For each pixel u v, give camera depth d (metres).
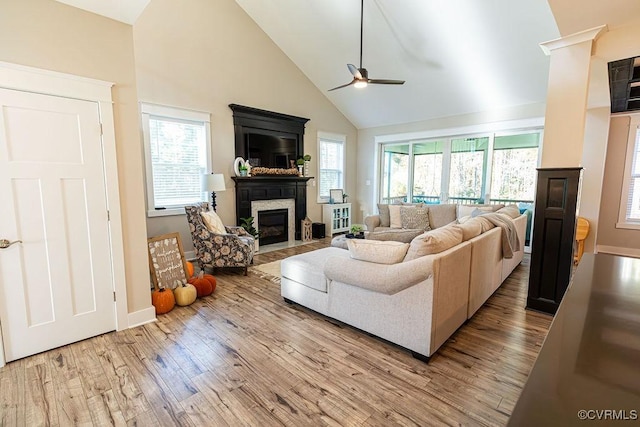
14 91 2.08
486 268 3.01
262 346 2.39
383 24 4.65
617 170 5.14
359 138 7.78
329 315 2.75
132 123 2.62
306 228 6.41
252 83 5.54
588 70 2.64
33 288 2.24
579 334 0.79
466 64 4.84
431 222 5.46
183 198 4.84
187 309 3.07
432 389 1.90
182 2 4.58
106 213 2.52
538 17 3.76
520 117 5.27
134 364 2.16
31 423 1.65
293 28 5.42
